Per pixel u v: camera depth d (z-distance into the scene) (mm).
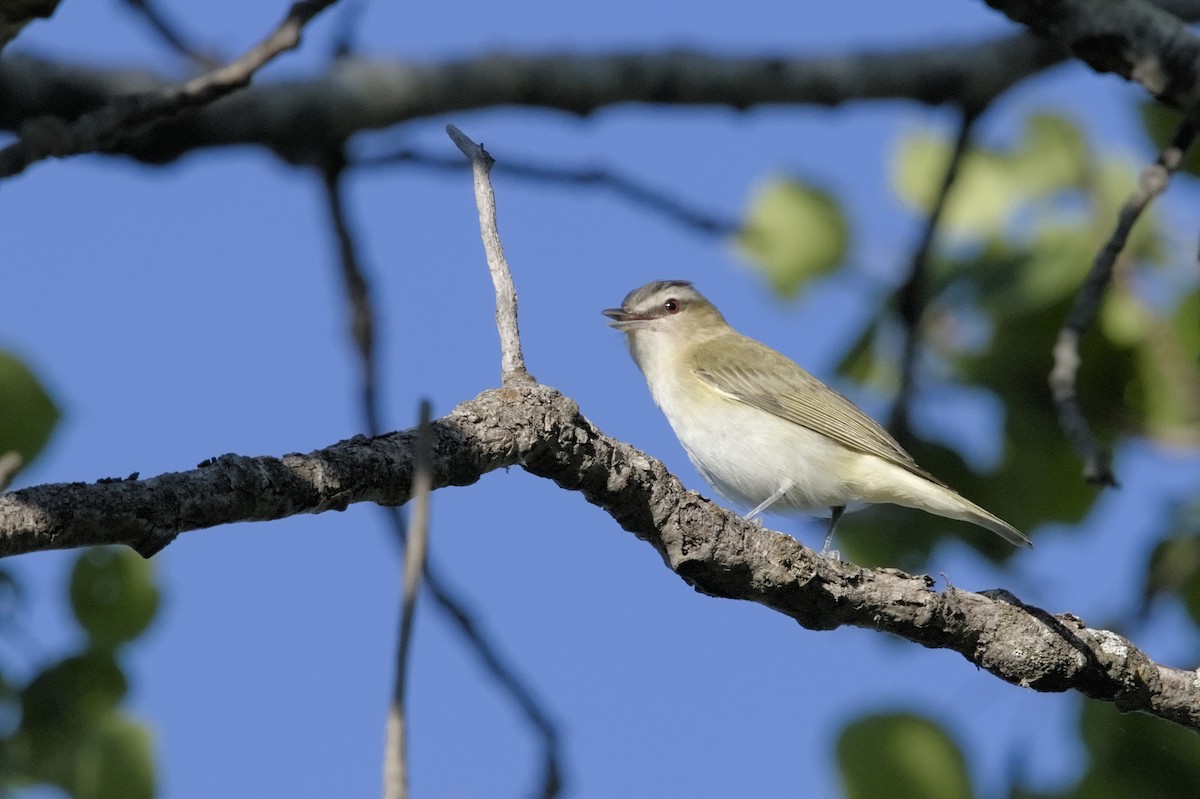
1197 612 10258
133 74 11695
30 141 7637
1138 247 10898
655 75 12367
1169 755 8867
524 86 12234
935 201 10789
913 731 8562
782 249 11602
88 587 8211
